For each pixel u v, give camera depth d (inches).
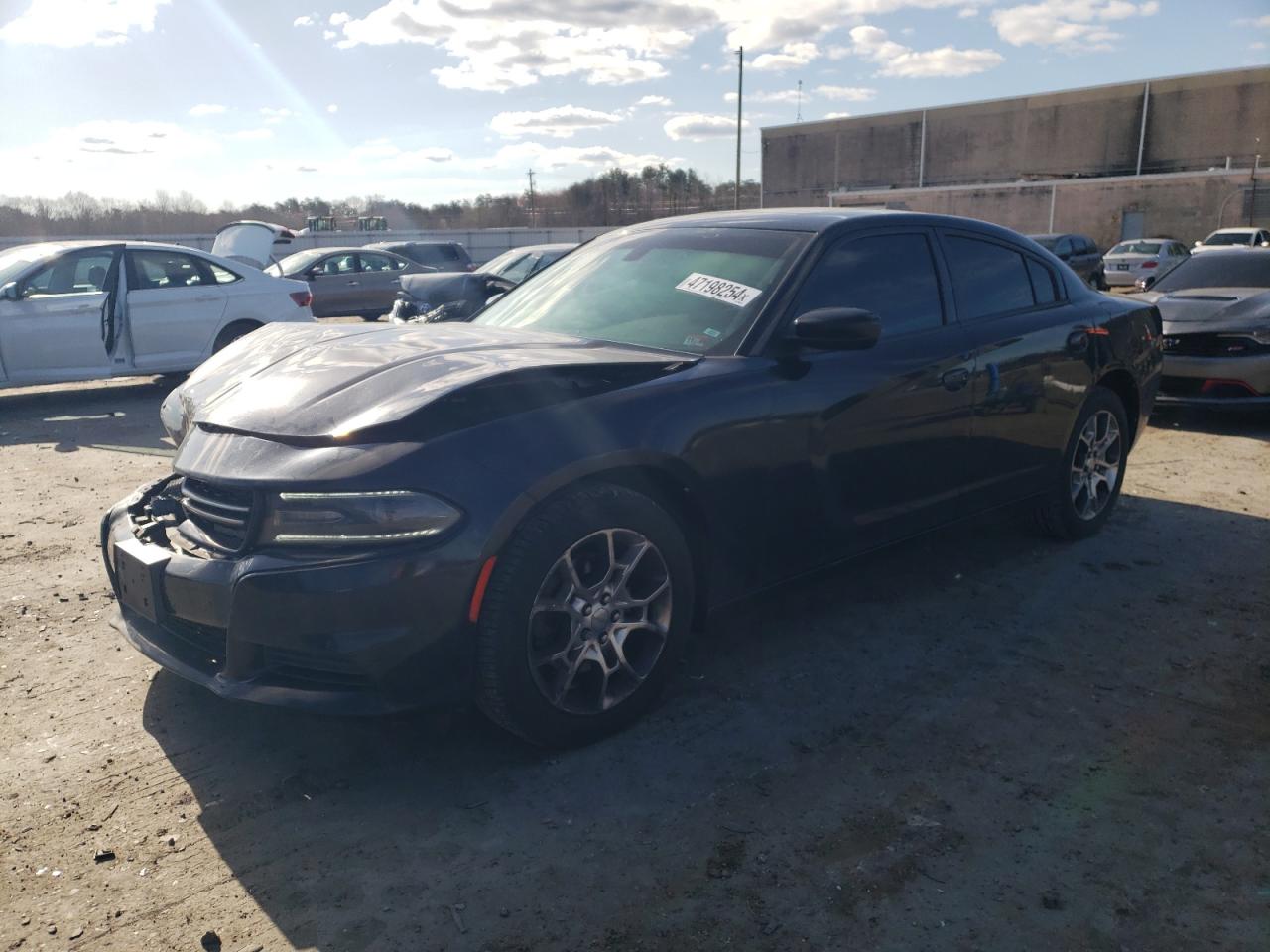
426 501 97.5
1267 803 101.7
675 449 113.0
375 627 96.7
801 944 82.0
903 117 2116.1
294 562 97.9
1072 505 181.5
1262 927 83.5
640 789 104.7
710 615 126.0
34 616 153.6
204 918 85.7
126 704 125.0
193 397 128.0
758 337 127.0
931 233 155.2
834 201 1812.3
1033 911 85.7
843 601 157.8
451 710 119.9
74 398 387.5
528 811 101.0
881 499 140.2
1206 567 173.2
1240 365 280.4
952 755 111.3
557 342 128.2
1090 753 111.7
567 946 82.1
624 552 111.7
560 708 108.1
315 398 109.7
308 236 1494.8
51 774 108.4
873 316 120.1
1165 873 90.7
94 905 87.4
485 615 101.0
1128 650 139.3
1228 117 1763.0
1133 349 189.0
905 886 89.2
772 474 124.3
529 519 103.2
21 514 212.2
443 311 272.2
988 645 141.1
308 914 86.2
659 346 130.3
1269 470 244.5
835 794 103.5
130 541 113.9
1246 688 127.6
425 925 84.8
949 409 147.3
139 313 362.0
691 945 82.0
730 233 147.0
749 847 95.0
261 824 99.4
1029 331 163.2
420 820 99.9
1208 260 342.0
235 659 101.5
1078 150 1923.0
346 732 117.4
